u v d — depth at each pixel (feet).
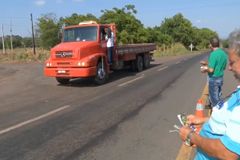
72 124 31.76
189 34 343.67
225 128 8.97
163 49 228.02
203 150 9.30
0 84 65.16
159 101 42.45
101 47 62.75
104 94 49.01
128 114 35.42
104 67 61.93
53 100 45.24
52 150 24.54
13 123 32.91
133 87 55.31
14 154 23.97
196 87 54.08
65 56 58.65
